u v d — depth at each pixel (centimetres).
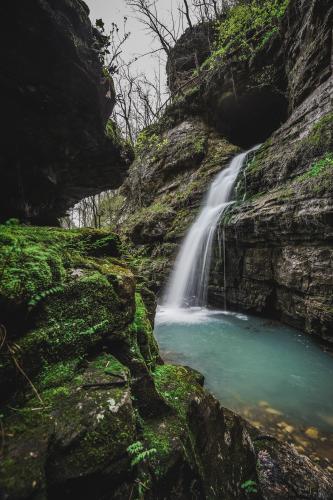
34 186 764
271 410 477
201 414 270
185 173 2055
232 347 780
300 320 831
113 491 164
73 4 431
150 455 201
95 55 507
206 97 1998
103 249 375
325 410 476
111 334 259
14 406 172
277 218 840
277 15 1422
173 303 1445
